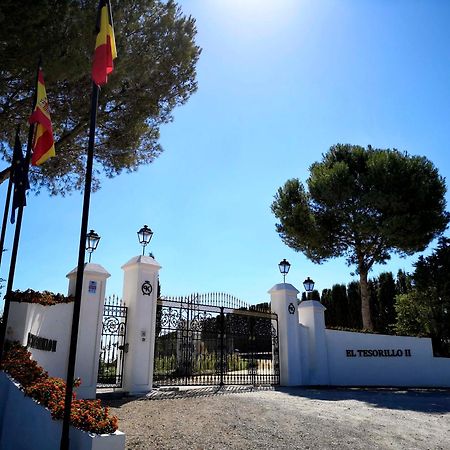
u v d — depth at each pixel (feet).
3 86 26.37
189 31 36.73
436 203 66.54
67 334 30.30
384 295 93.50
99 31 17.74
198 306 41.39
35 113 22.67
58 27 24.82
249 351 44.75
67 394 14.14
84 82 30.42
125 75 31.37
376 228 65.26
